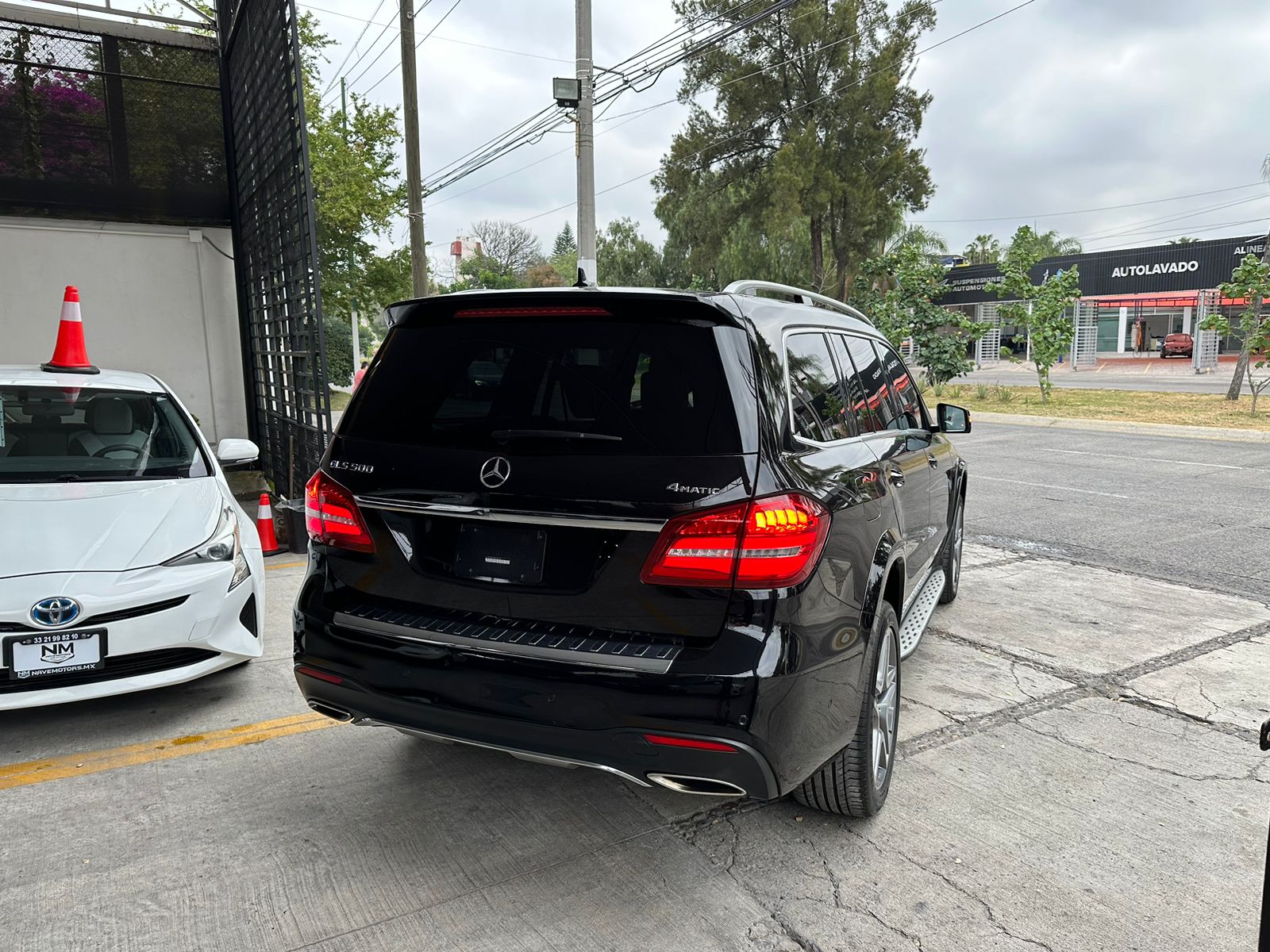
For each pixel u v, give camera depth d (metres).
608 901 2.56
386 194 27.69
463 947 2.35
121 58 9.48
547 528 2.43
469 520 2.54
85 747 3.59
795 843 2.88
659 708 2.26
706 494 2.29
